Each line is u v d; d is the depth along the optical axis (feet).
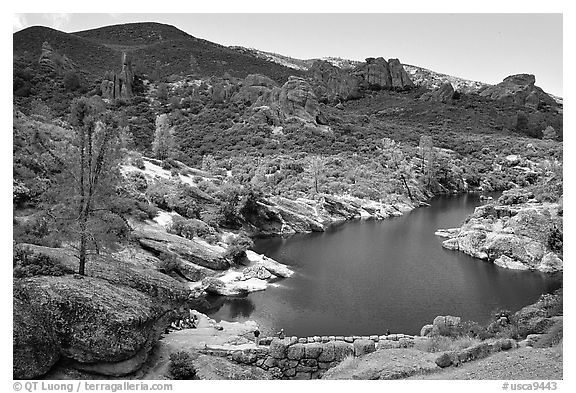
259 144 375.86
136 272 90.94
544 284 149.38
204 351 77.25
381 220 266.98
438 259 180.34
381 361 71.56
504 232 178.70
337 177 319.88
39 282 66.18
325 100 596.70
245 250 160.66
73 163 77.15
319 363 76.18
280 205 241.35
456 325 87.66
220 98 449.89
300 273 160.76
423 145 377.91
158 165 228.84
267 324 115.14
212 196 211.61
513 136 463.83
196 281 136.26
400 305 129.49
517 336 80.33
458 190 362.94
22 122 132.46
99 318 64.13
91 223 76.13
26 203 111.96
